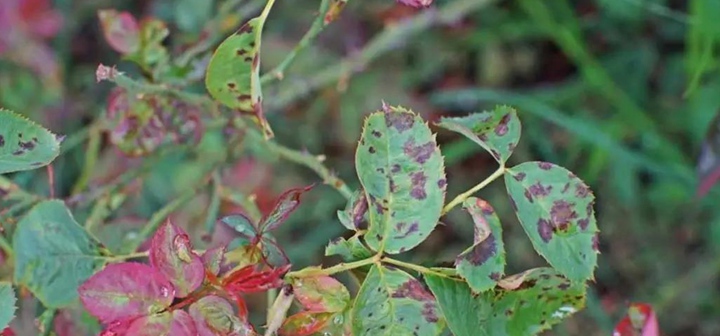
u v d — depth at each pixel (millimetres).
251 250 446
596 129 793
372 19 879
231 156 628
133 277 424
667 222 877
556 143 880
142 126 591
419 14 832
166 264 425
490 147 449
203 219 701
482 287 433
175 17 805
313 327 439
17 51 786
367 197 436
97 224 609
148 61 587
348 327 441
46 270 477
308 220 861
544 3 883
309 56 871
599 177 881
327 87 884
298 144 887
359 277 456
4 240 530
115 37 581
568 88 891
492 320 450
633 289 873
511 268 846
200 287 432
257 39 452
